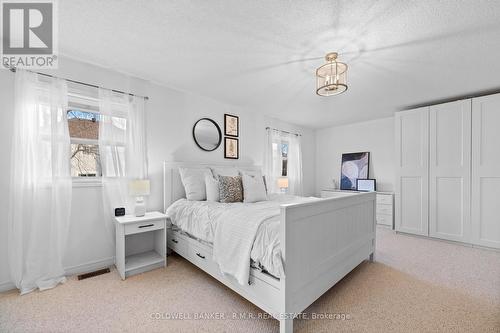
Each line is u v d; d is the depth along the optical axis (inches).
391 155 176.2
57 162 82.5
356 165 193.5
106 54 84.7
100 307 67.6
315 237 65.6
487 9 57.8
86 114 94.3
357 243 88.7
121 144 99.6
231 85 113.1
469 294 74.8
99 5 59.3
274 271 55.7
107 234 96.3
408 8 57.9
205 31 70.2
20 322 60.7
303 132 209.6
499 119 114.3
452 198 128.6
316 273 65.3
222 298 73.1
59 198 82.9
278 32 69.7
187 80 107.7
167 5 59.1
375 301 71.3
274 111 160.2
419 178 140.6
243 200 112.5
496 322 60.9
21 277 75.7
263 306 60.1
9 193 76.6
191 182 111.6
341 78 85.0
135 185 95.0
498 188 115.0
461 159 125.5
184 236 96.5
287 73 98.7
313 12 60.6
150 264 93.5
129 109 101.7
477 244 120.5
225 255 70.2
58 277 81.5
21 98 76.6
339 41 73.5
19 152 76.0
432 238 135.9
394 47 76.3
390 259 106.0
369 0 55.7
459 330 58.0
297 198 126.0
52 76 82.9
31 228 77.3
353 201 86.7
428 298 72.7
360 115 169.9
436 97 127.7
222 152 140.6
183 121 122.7
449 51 78.7
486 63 87.3
